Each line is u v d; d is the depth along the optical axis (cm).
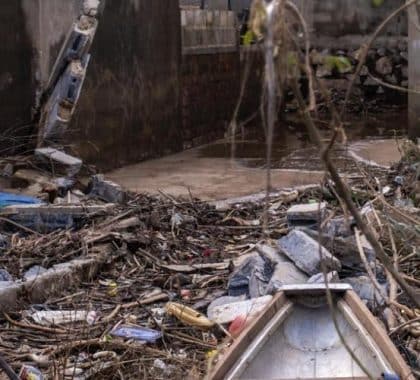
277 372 579
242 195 1501
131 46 1884
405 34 3064
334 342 620
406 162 1404
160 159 2033
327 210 1002
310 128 277
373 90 3056
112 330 732
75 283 880
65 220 1069
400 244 851
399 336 668
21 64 1448
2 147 1376
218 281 906
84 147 1650
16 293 798
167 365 654
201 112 2330
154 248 1012
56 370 626
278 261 833
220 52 2448
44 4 1494
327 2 3081
